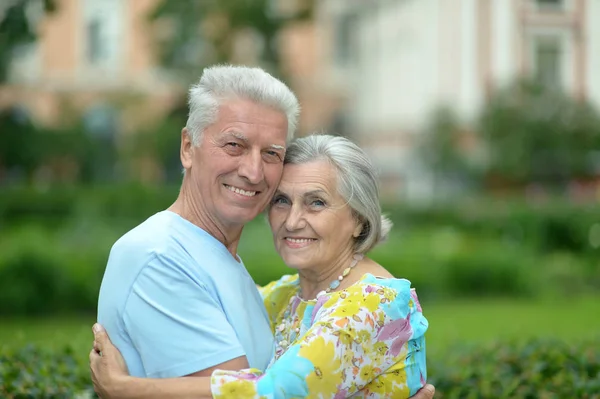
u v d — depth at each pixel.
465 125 21.86
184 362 2.50
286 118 2.71
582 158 20.17
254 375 2.47
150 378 2.49
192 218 2.73
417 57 25.05
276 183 2.73
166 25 20.58
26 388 3.64
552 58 23.42
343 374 2.52
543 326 9.81
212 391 2.42
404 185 24.94
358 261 2.87
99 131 23.52
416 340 2.71
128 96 22.47
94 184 20.22
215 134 2.64
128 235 2.62
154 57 20.86
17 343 4.77
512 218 16.39
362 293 2.60
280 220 2.84
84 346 4.94
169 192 19.12
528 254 14.85
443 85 24.02
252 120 2.63
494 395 3.92
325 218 2.78
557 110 20.25
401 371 2.64
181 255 2.59
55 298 10.51
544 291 13.13
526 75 20.94
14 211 18.14
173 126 21.09
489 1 23.44
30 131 19.31
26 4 9.38
